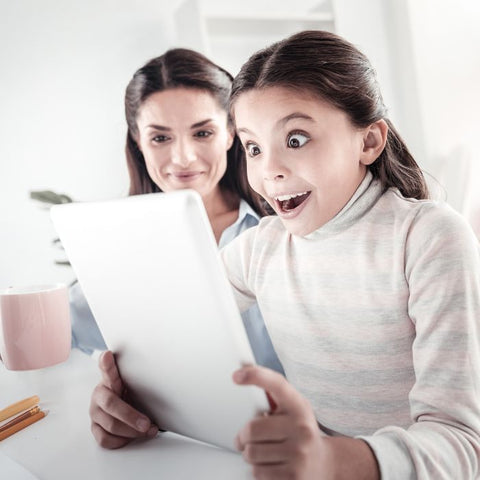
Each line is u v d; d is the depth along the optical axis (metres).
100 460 0.58
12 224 1.29
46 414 0.72
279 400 0.44
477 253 0.62
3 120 1.26
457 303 0.58
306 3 1.46
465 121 1.65
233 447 0.55
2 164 1.27
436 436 0.49
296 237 0.82
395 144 0.78
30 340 0.86
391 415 0.73
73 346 1.17
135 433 0.60
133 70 1.35
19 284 1.31
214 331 0.45
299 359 0.82
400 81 1.61
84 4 1.30
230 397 0.49
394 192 0.75
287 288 0.83
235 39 1.38
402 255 0.67
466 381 0.54
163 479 0.52
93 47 1.32
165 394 0.57
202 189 1.22
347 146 0.68
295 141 0.67
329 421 0.80
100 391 0.62
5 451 0.62
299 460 0.43
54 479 0.54
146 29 1.36
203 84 1.17
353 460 0.46
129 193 1.34
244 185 1.26
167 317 0.49
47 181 1.31
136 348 0.56
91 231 0.51
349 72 0.67
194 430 0.58
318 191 0.69
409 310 0.65
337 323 0.76
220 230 1.27
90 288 0.57
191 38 1.34
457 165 1.62
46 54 1.28
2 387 0.83
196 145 1.19
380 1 1.55
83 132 1.32
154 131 1.20
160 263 0.46
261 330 1.08
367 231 0.73
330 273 0.76
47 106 1.29
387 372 0.72
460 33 1.62
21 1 1.25
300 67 0.65
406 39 1.57
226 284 0.44
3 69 1.25
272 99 0.66
